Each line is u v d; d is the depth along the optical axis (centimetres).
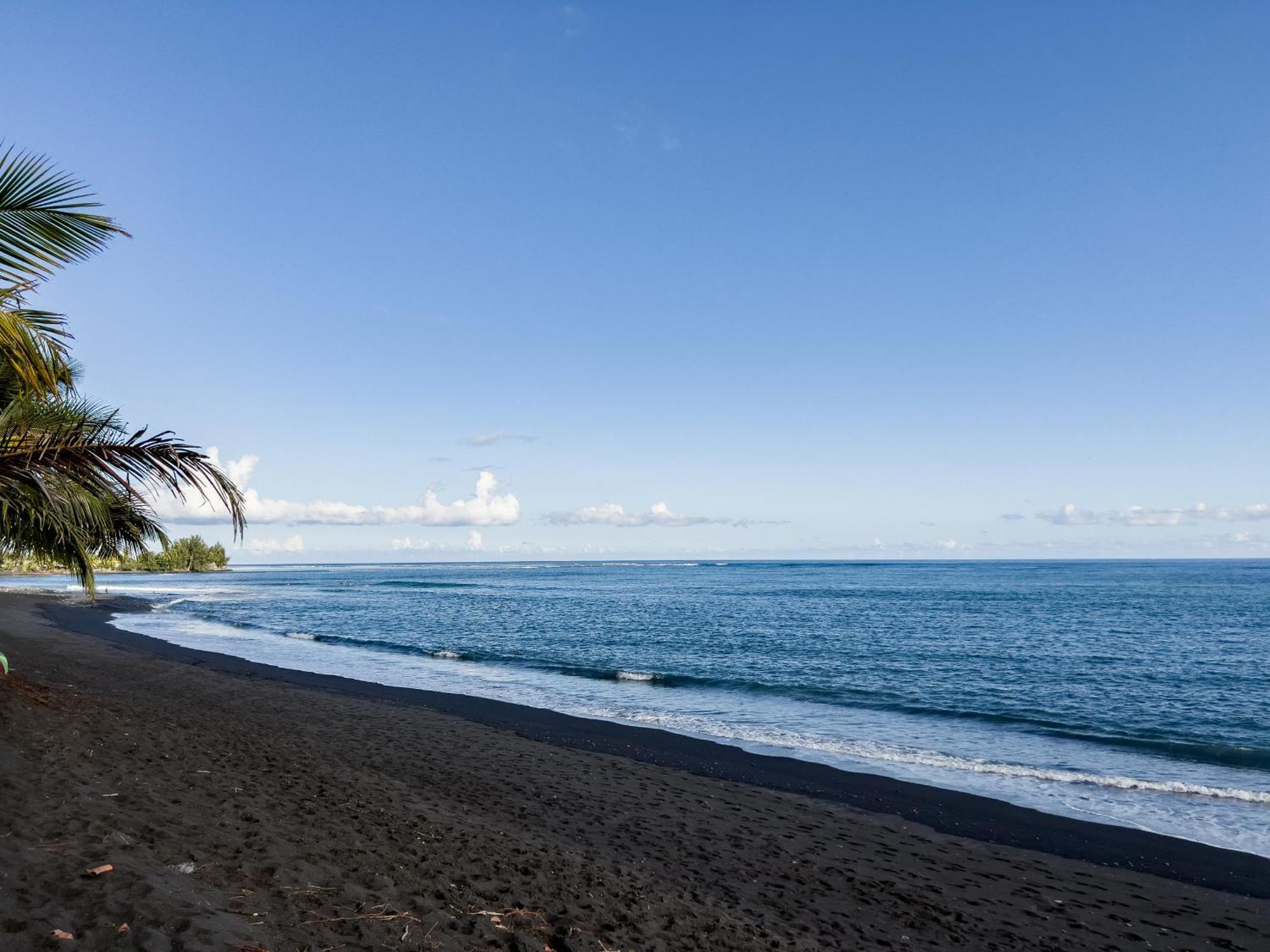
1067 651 3066
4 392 734
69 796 600
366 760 1091
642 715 1698
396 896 517
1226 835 947
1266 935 673
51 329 632
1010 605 5991
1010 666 2630
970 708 1872
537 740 1380
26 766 667
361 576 18075
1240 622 4450
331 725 1370
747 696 2006
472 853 667
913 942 620
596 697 1936
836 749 1403
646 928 553
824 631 3903
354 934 434
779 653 2975
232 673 2025
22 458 585
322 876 527
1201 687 2227
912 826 960
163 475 617
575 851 754
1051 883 784
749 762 1280
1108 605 5988
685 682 2202
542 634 3709
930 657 2880
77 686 1458
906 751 1386
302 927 431
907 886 751
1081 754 1402
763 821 948
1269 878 809
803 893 709
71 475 597
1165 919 704
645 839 835
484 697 1903
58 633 2908
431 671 2358
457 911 514
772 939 576
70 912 393
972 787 1158
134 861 479
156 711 1257
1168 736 1586
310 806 734
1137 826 980
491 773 1088
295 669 2347
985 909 704
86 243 573
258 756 972
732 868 761
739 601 6681
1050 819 998
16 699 969
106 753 795
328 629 3897
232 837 579
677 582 12181
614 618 4741
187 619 4231
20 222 542
